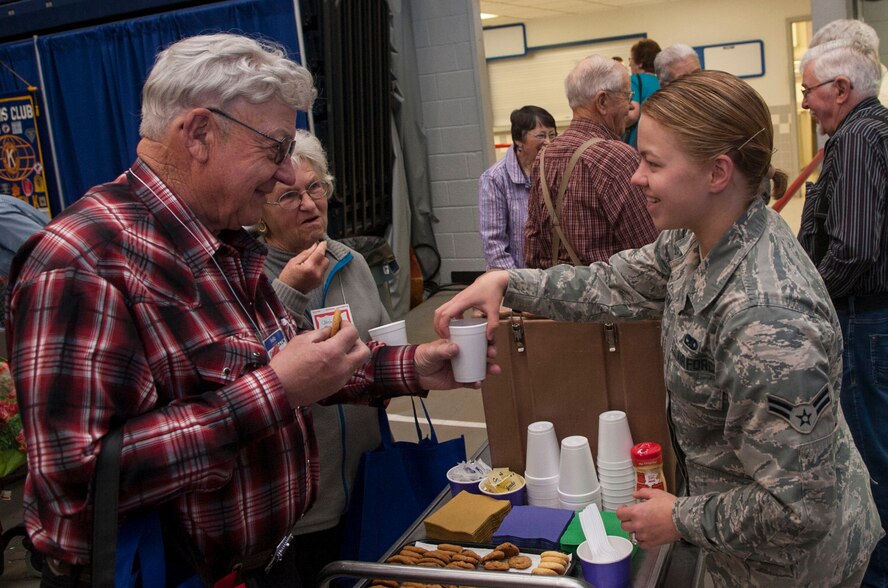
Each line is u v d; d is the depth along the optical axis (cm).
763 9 1289
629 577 156
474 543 170
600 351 187
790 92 1296
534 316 192
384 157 625
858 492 135
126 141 541
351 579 191
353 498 198
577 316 162
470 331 147
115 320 107
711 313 123
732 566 138
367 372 153
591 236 253
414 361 151
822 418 114
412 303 666
